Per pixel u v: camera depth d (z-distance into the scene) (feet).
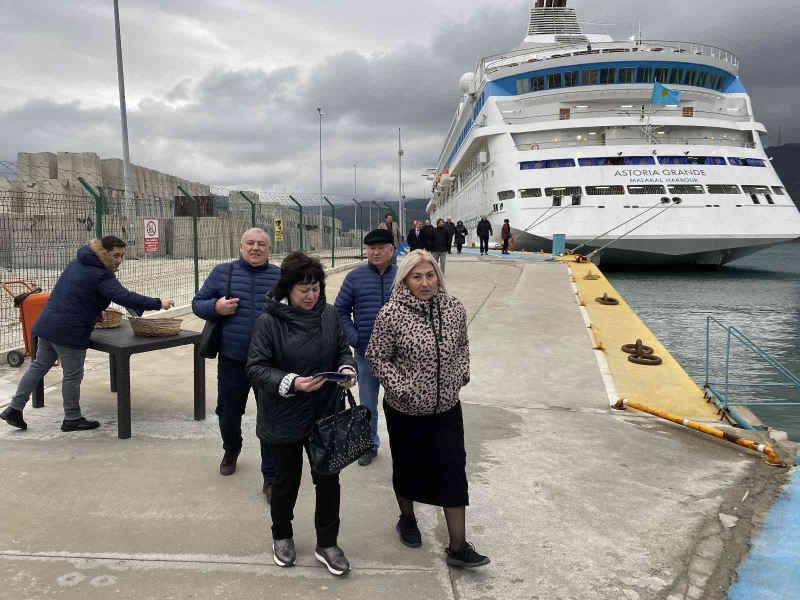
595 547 10.75
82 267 15.42
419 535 10.76
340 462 9.27
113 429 16.38
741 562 10.30
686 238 85.51
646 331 32.07
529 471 14.25
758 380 33.27
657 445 16.24
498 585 9.52
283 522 9.86
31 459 14.06
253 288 12.96
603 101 99.40
